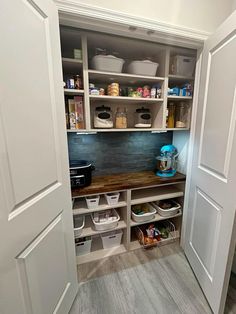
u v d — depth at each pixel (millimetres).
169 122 1614
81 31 1143
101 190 1416
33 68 710
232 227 937
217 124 1079
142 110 1620
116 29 1090
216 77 1090
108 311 1175
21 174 666
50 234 886
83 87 1247
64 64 1237
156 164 1909
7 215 605
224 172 1009
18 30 622
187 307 1191
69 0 919
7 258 615
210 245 1174
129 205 1554
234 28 914
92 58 1314
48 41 809
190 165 1522
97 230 1537
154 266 1536
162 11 1111
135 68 1361
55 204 917
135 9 1053
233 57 926
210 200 1181
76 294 1271
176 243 1815
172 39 1212
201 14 1209
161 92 1485
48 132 834
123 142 1813
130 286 1351
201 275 1303
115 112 1666
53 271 934
